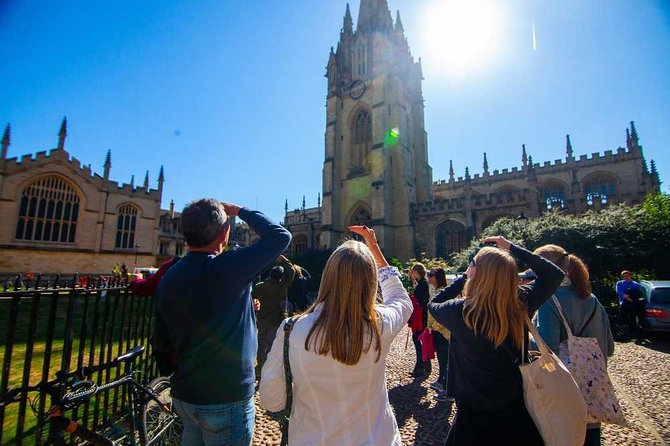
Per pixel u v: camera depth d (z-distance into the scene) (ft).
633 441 16.29
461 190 171.42
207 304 7.66
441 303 9.95
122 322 16.05
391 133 135.95
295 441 6.30
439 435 16.84
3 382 10.12
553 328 11.59
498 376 8.29
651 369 28.12
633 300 41.27
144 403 13.00
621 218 61.82
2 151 110.22
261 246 8.34
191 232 8.25
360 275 6.61
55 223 118.83
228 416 7.75
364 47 154.92
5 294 10.18
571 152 147.54
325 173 143.43
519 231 68.64
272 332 23.26
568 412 7.75
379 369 6.66
